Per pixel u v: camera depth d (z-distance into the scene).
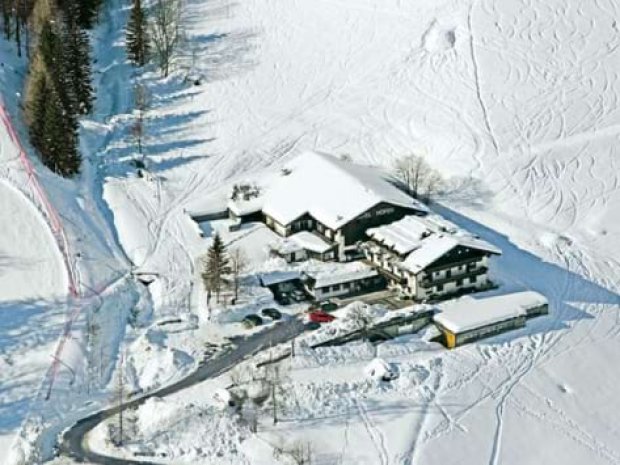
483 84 110.00
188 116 109.19
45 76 101.12
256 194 95.00
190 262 87.00
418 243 82.75
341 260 86.56
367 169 96.75
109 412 68.75
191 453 64.62
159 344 75.62
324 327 76.56
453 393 71.31
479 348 76.69
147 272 85.44
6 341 75.56
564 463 66.88
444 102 108.88
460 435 67.31
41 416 68.38
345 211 86.75
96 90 111.88
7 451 65.38
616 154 104.06
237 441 65.50
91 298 81.00
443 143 104.19
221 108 110.19
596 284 87.69
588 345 78.62
